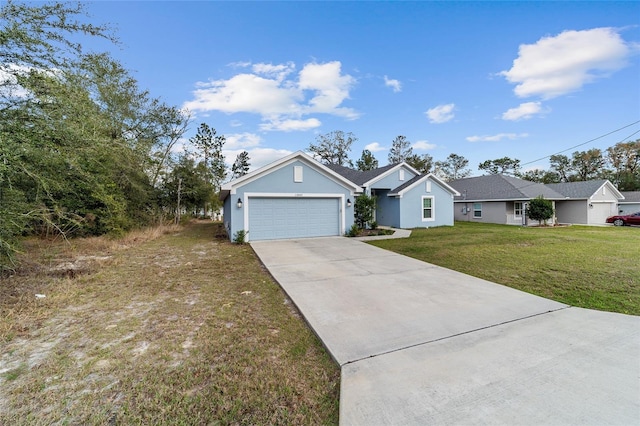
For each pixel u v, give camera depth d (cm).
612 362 271
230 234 1148
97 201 1127
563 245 948
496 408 211
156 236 1294
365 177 1841
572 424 194
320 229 1248
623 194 2448
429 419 201
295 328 361
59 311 407
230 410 215
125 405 218
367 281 563
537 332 338
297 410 216
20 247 635
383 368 267
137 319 382
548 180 3869
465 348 303
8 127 494
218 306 432
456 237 1173
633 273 582
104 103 1354
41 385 241
